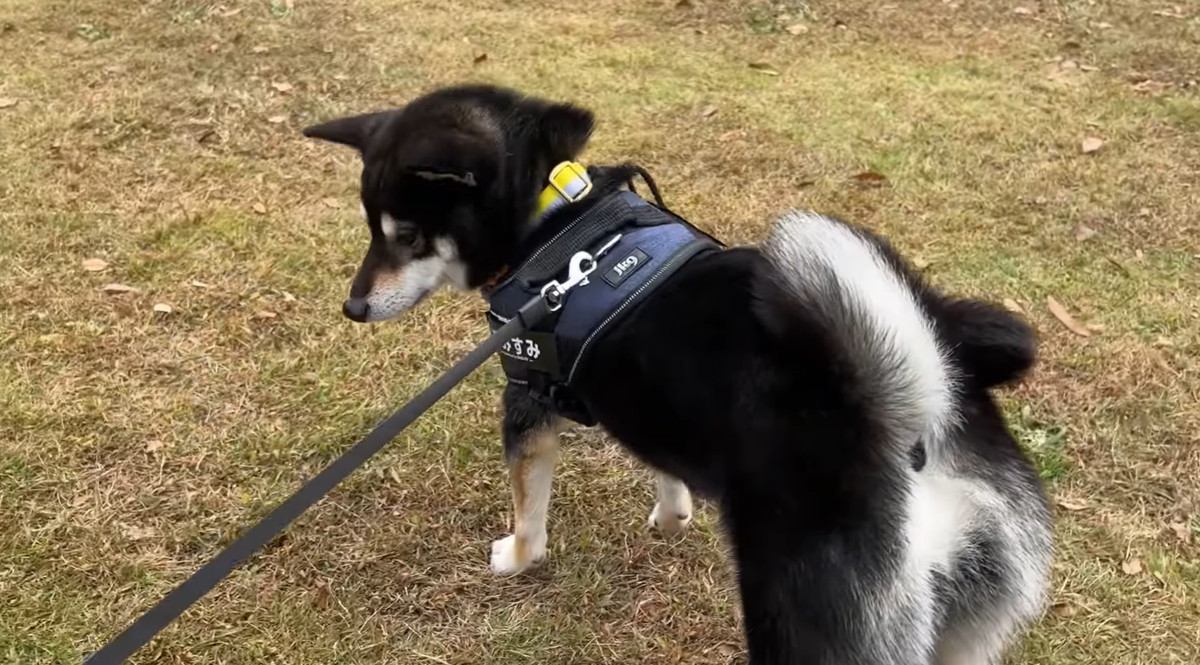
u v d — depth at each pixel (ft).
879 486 2.40
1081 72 6.46
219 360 4.09
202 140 5.45
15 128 5.42
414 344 4.20
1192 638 3.13
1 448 3.67
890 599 2.43
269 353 4.14
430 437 3.80
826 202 5.08
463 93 3.04
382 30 6.78
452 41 6.69
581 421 2.95
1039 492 2.67
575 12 7.30
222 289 4.43
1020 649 3.10
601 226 2.84
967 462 2.59
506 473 3.69
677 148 5.51
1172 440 3.76
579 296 2.71
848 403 2.37
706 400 2.55
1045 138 5.63
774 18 7.23
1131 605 3.22
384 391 3.99
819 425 2.41
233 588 3.27
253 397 3.94
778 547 2.45
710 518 3.55
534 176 2.89
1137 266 4.64
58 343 4.12
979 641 2.63
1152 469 3.66
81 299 4.34
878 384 2.32
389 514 3.54
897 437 2.38
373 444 2.31
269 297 4.40
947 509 2.51
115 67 6.10
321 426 3.83
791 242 2.39
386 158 2.97
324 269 4.57
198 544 3.41
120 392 3.92
